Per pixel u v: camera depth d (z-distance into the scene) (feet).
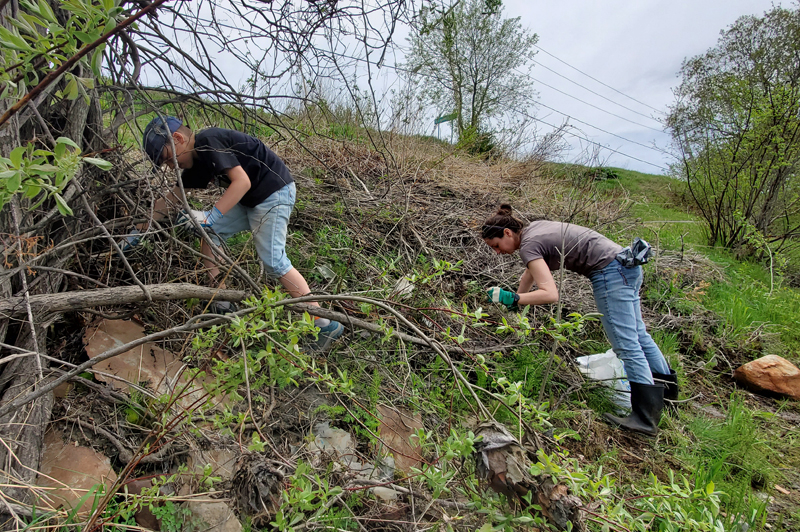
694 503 6.93
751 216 25.05
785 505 7.96
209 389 5.51
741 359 13.57
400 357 8.48
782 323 15.93
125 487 4.90
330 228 11.62
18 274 6.00
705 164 26.40
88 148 7.02
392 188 15.76
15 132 5.25
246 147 7.50
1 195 2.88
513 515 4.98
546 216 17.51
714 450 9.10
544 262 8.79
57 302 5.63
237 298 7.03
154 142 7.01
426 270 10.74
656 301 15.02
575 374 10.40
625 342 9.23
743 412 10.54
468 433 4.78
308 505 4.17
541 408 5.49
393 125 19.15
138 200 7.34
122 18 3.56
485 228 9.60
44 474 4.89
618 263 9.12
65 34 3.18
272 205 7.76
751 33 24.59
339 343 8.48
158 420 5.56
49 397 5.60
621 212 19.63
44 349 5.88
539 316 11.75
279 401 7.11
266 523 4.77
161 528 4.90
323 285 9.76
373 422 6.63
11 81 3.34
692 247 21.71
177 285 6.54
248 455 4.62
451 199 17.12
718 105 25.57
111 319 6.98
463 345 9.48
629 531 4.50
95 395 6.10
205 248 8.34
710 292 16.62
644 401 9.23
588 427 8.96
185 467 5.06
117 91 7.47
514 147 25.02
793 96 23.00
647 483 6.97
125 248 7.79
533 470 4.43
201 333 5.82
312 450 6.28
